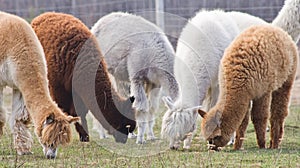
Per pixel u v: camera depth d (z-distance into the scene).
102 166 10.92
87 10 29.38
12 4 31.34
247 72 12.43
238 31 15.21
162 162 11.25
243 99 12.43
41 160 11.45
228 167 10.77
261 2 27.34
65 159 11.56
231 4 27.95
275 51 12.88
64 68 13.98
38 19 14.62
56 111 11.50
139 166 10.95
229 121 12.38
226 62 12.67
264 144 13.27
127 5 28.00
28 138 12.53
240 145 12.98
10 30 12.30
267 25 13.48
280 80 13.15
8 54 12.20
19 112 12.48
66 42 13.98
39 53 12.23
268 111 13.09
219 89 13.24
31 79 11.95
